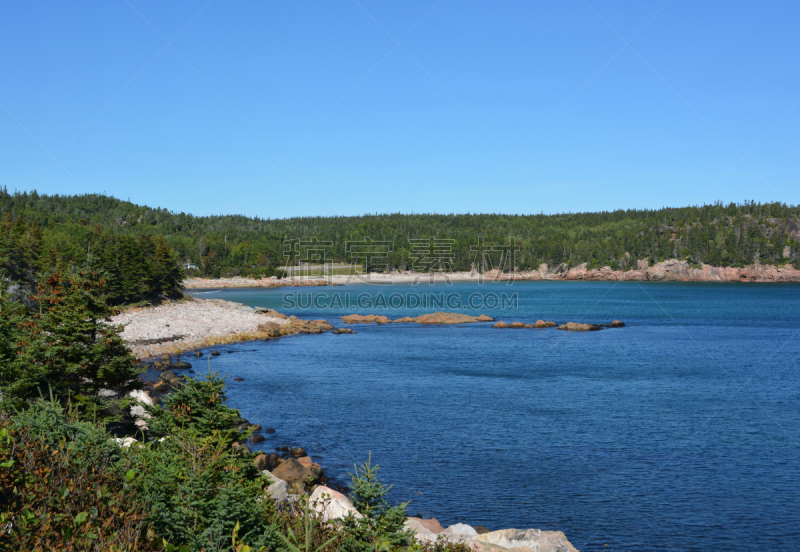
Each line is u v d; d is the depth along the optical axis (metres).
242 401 39.75
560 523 21.83
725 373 52.16
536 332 85.31
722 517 22.41
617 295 179.00
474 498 23.88
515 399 41.16
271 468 25.59
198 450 10.30
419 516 22.19
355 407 38.38
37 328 22.23
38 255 93.81
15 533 6.25
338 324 97.00
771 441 31.64
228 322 83.31
